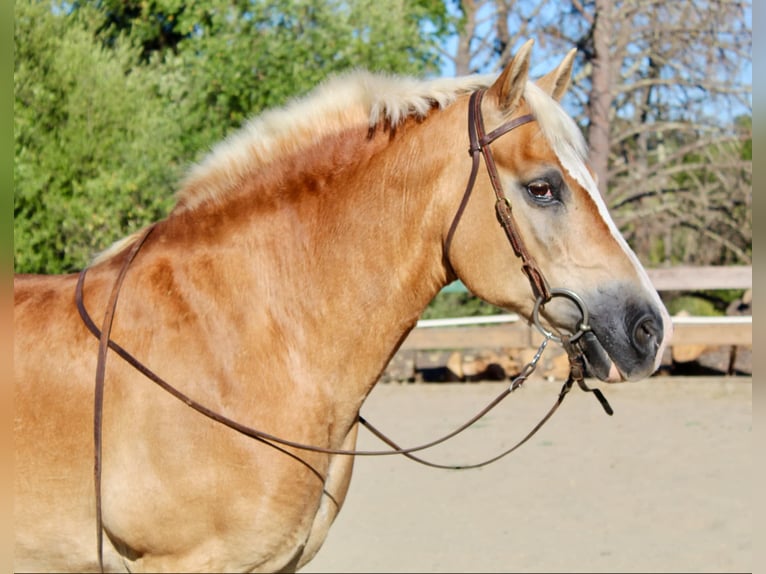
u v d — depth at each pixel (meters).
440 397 8.69
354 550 4.42
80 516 2.32
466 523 4.83
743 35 15.58
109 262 2.49
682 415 7.53
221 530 2.27
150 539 2.28
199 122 10.96
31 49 9.23
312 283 2.38
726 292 13.91
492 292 2.33
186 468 2.23
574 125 2.31
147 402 2.25
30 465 2.30
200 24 11.72
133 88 10.23
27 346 2.34
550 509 5.04
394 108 2.41
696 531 4.60
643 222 16.80
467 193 2.32
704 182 17.22
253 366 2.30
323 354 2.37
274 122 2.52
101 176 9.47
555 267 2.26
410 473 5.91
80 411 2.28
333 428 2.41
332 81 2.57
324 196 2.42
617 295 2.23
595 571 4.05
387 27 11.02
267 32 10.73
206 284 2.36
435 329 9.55
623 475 5.70
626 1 15.53
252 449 2.25
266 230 2.41
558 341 2.30
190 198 2.51
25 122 8.94
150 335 2.31
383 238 2.38
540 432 6.98
